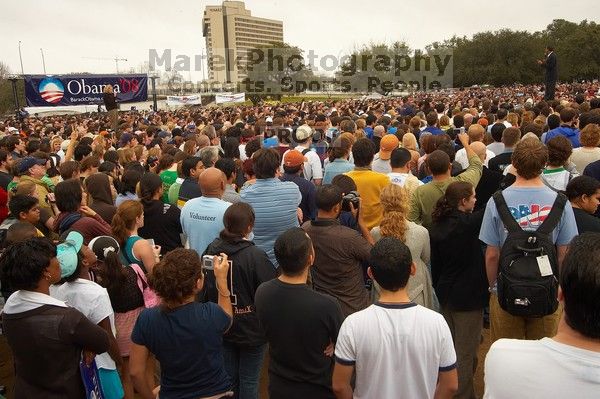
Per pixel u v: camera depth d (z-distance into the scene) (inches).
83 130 586.6
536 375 63.6
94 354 117.9
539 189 131.8
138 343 111.5
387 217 150.6
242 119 692.7
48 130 642.8
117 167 314.3
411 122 385.1
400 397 96.1
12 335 110.1
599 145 237.9
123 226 166.6
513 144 231.8
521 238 122.4
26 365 110.3
